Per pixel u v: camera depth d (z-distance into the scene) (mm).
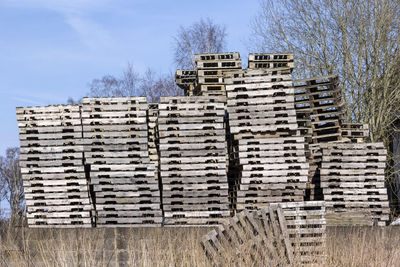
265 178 15172
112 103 15312
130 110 15289
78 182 15281
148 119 16828
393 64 29453
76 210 15492
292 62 17219
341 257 12984
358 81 30562
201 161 15117
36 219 15227
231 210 15531
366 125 18234
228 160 15719
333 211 15977
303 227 13586
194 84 18188
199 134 15180
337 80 17750
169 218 15055
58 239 12695
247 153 15219
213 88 16750
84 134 15250
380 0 29891
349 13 30719
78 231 13094
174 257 11938
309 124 16359
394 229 14297
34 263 11656
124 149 15234
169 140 15148
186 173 15086
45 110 15414
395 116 30359
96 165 15164
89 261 11422
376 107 30234
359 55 30359
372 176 16156
